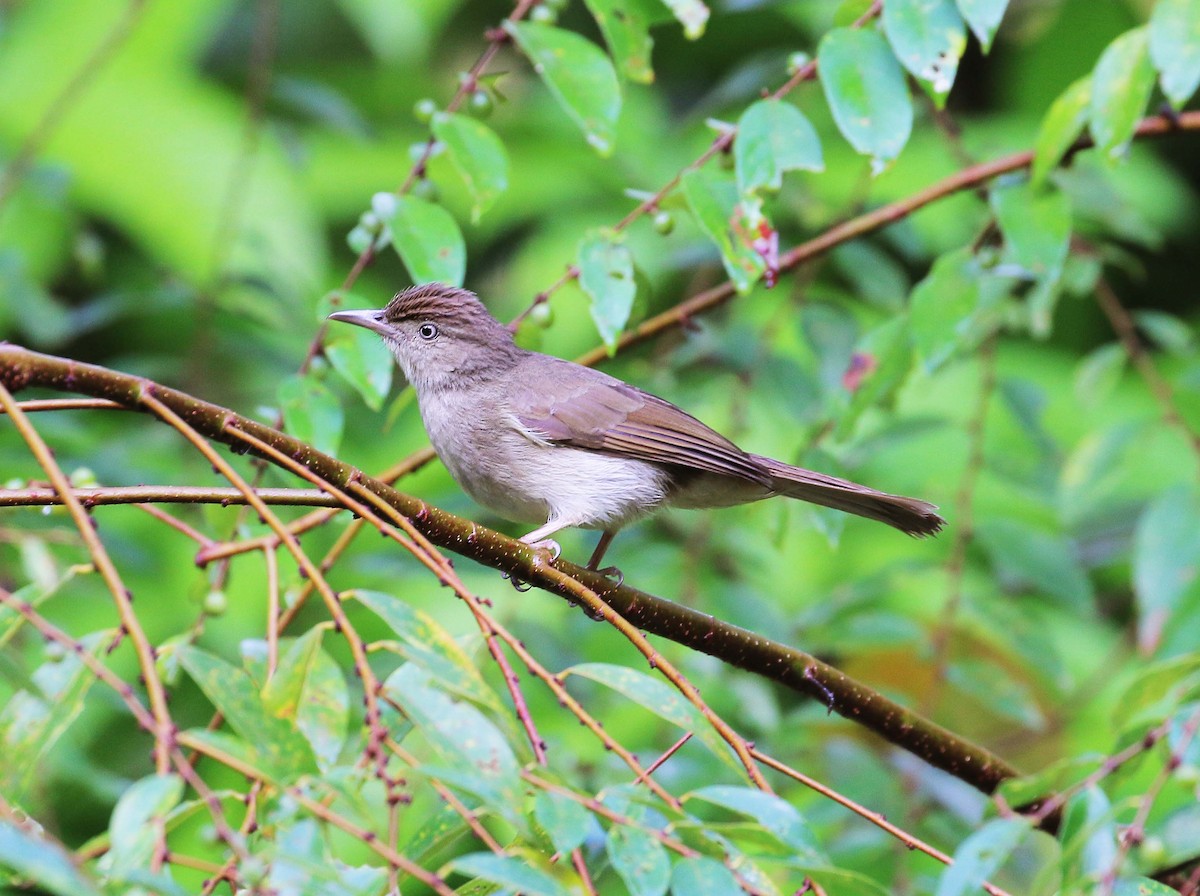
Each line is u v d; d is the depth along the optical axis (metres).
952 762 8.44
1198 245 17.16
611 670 5.75
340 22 17.88
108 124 15.81
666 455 10.65
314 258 15.63
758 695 10.50
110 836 4.65
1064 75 17.27
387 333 11.51
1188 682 5.67
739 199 8.20
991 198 9.29
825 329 11.65
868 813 6.12
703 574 11.20
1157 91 16.83
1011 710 10.49
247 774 4.99
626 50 8.63
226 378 12.77
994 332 11.60
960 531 11.02
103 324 15.38
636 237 14.47
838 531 10.47
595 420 10.80
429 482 13.70
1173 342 11.70
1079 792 5.43
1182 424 10.58
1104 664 13.35
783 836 5.34
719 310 13.91
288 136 12.23
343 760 7.19
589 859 6.67
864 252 11.81
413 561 10.84
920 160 16.06
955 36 7.93
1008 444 14.62
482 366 11.23
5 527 10.23
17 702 5.77
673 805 5.34
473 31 17.72
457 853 9.34
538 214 16.73
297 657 5.55
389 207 8.48
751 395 11.75
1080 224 13.14
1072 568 10.70
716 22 17.20
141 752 11.86
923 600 13.07
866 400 9.70
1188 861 6.97
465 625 12.20
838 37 8.03
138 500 6.66
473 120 8.52
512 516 11.27
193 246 15.49
